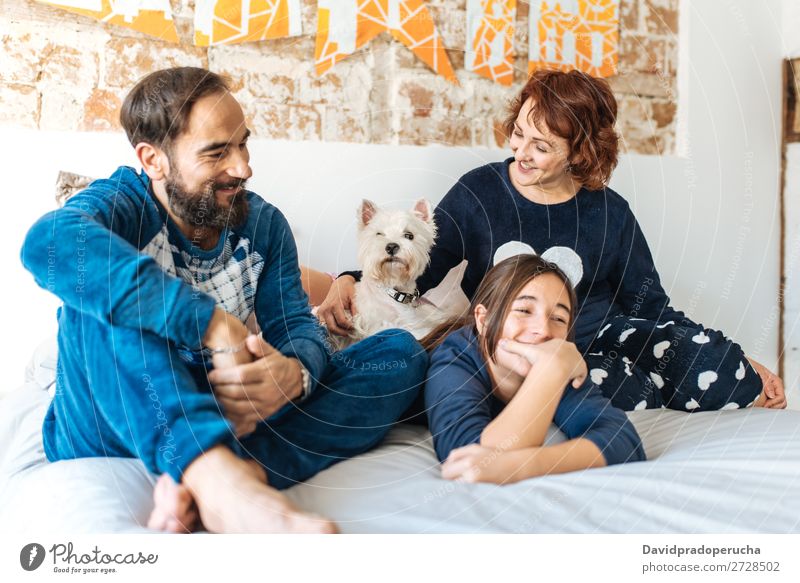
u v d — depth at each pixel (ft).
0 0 4.90
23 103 4.98
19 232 4.92
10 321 4.95
